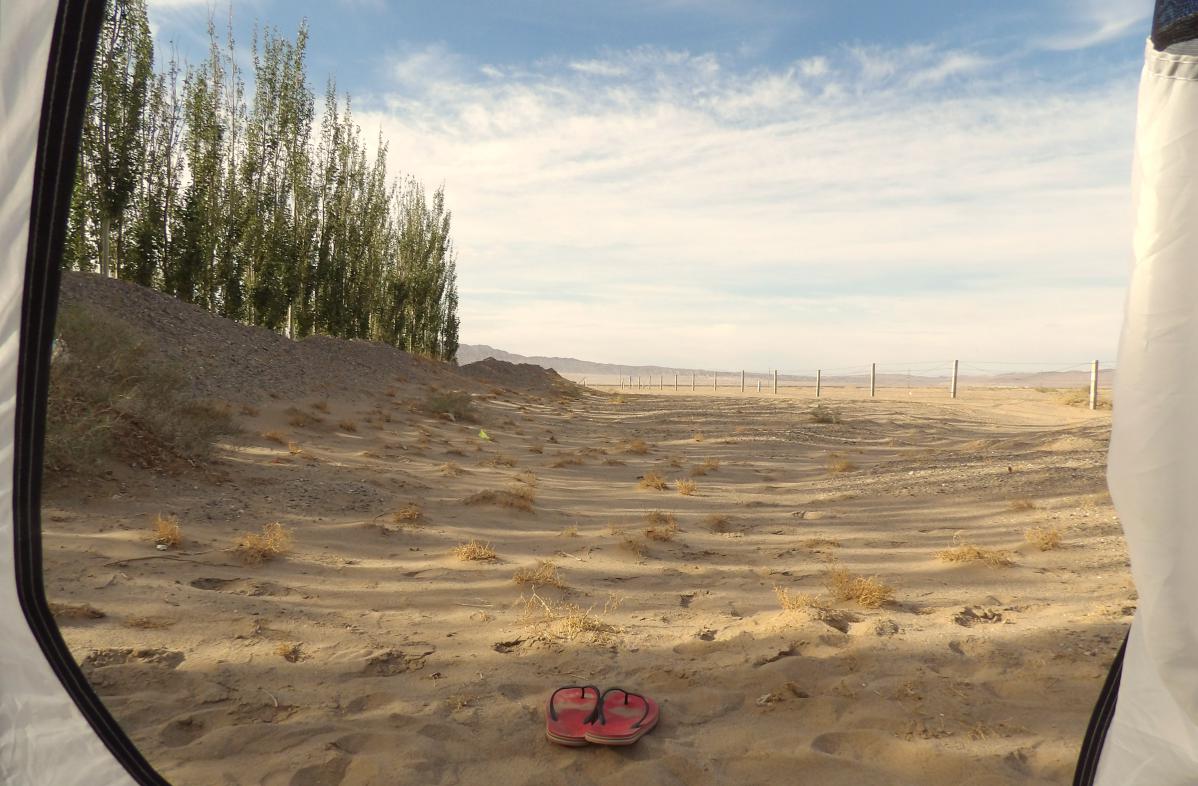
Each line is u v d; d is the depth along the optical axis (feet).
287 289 82.74
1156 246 5.32
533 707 11.09
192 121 68.80
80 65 6.09
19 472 6.56
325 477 29.30
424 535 22.56
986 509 26.91
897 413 78.38
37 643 6.74
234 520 21.88
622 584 18.31
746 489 34.91
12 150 6.07
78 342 29.27
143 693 10.93
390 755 9.39
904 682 11.69
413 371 84.33
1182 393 5.25
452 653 13.29
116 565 16.51
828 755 9.52
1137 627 5.94
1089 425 44.68
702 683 12.00
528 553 21.11
